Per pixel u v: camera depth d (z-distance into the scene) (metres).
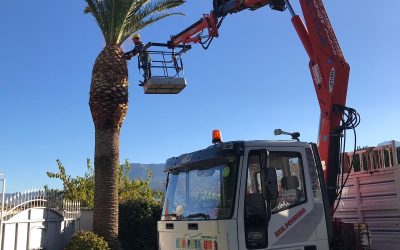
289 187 6.36
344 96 7.90
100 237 12.89
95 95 13.70
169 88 12.91
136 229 15.84
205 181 6.52
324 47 8.09
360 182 8.16
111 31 14.21
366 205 8.00
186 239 6.45
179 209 6.87
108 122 13.73
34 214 12.85
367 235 7.44
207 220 6.12
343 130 7.77
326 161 7.66
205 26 11.84
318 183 6.68
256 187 6.05
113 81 13.78
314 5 8.29
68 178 21.95
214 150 6.41
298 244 6.22
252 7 10.56
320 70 8.05
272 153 6.36
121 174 22.52
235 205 5.88
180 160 7.15
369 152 8.09
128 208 15.95
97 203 13.47
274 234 6.04
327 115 7.83
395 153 7.64
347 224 7.38
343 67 7.94
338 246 7.02
